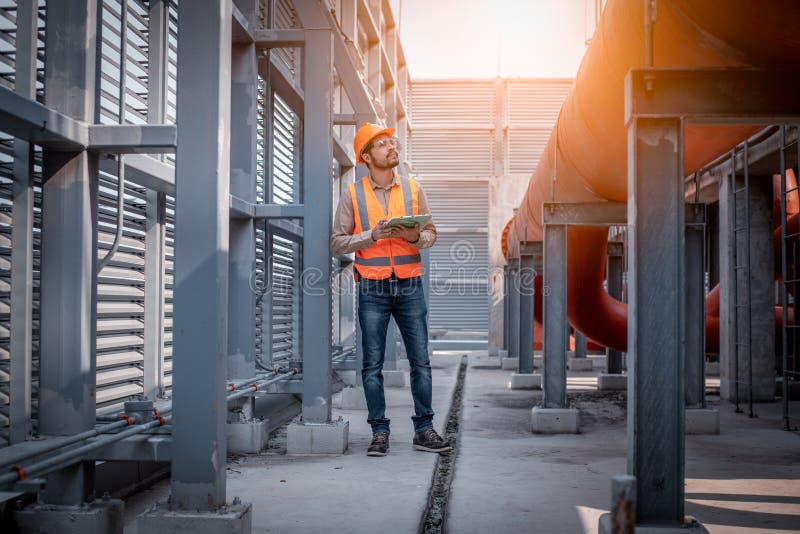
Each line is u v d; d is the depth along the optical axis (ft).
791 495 11.30
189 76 7.91
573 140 13.41
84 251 7.97
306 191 14.24
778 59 7.41
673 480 7.92
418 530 8.83
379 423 14.14
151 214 13.44
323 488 11.07
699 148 11.12
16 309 8.12
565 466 13.42
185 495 7.80
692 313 18.83
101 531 7.55
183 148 7.89
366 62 34.83
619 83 9.44
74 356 7.90
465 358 50.75
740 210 26.91
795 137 21.13
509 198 58.44
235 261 15.10
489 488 11.47
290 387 15.08
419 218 12.26
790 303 30.07
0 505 7.41
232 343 14.96
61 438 7.52
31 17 8.76
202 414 7.82
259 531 8.73
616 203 18.33
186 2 7.94
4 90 6.64
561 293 18.63
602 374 30.55
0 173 8.56
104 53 11.50
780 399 26.84
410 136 60.85
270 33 15.44
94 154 8.18
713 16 7.04
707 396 28.07
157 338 13.39
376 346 14.21
